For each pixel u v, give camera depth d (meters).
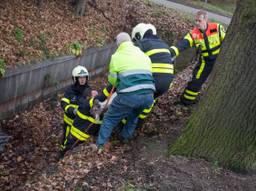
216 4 21.08
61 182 4.57
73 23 9.91
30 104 8.13
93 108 5.06
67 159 5.06
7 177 5.91
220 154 4.52
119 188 4.18
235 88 4.23
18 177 5.89
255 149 4.54
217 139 4.50
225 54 4.29
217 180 4.30
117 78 4.53
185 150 4.71
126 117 5.16
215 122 4.46
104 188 4.23
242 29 4.08
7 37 7.82
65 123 5.72
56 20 9.45
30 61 7.81
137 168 4.52
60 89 8.99
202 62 6.10
